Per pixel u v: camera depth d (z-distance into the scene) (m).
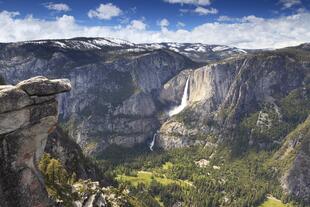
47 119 52.41
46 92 51.19
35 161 53.00
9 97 48.41
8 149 49.38
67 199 87.81
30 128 51.06
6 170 49.22
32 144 51.62
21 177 50.22
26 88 49.81
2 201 48.31
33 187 51.47
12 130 49.31
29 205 50.72
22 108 49.72
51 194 83.12
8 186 49.19
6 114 48.59
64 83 53.06
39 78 51.16
